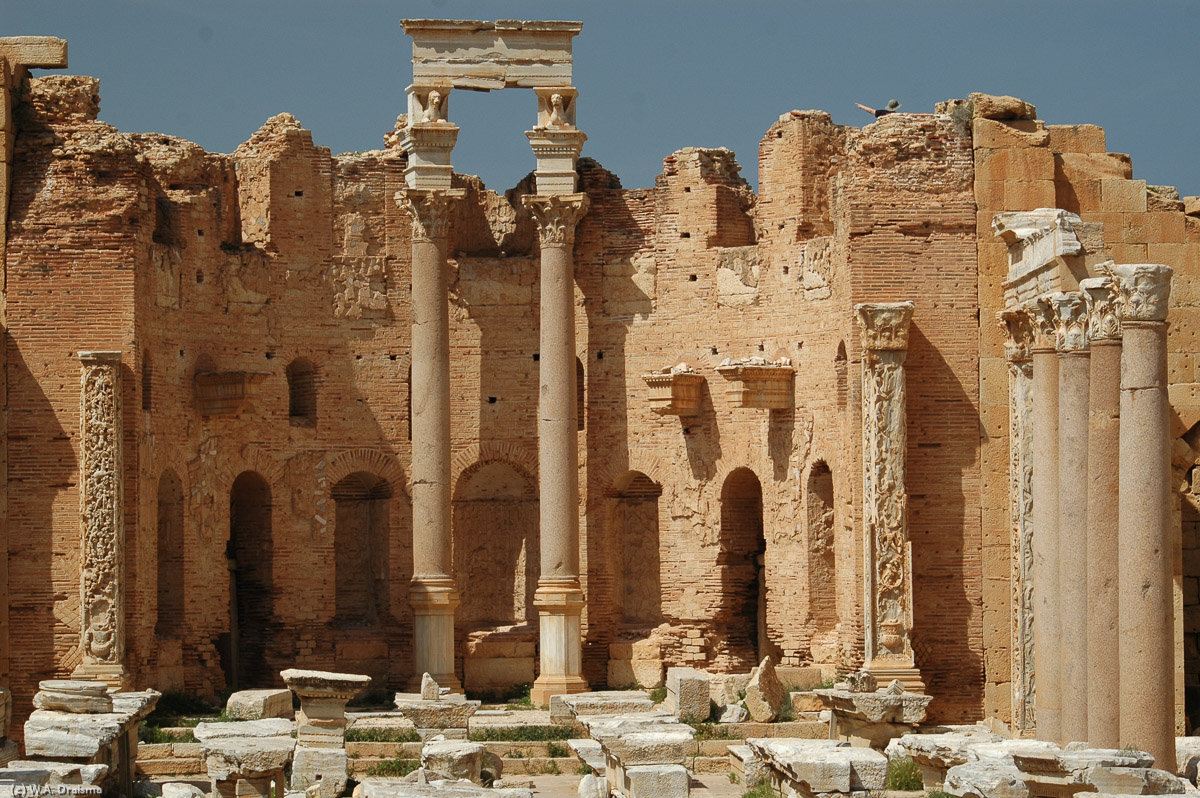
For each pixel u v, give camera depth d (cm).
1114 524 3647
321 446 5638
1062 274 4000
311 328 5653
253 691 4975
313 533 5616
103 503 4953
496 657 5634
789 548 5347
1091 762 3091
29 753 3828
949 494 4891
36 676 4981
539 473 5516
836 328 5131
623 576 5772
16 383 5025
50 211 5075
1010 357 4534
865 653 4816
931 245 4928
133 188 5109
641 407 5669
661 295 5662
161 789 4081
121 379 5000
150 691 4434
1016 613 4612
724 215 5628
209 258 5456
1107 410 3659
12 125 5106
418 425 5400
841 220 5034
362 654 5616
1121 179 4962
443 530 5397
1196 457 4731
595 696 4750
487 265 5803
